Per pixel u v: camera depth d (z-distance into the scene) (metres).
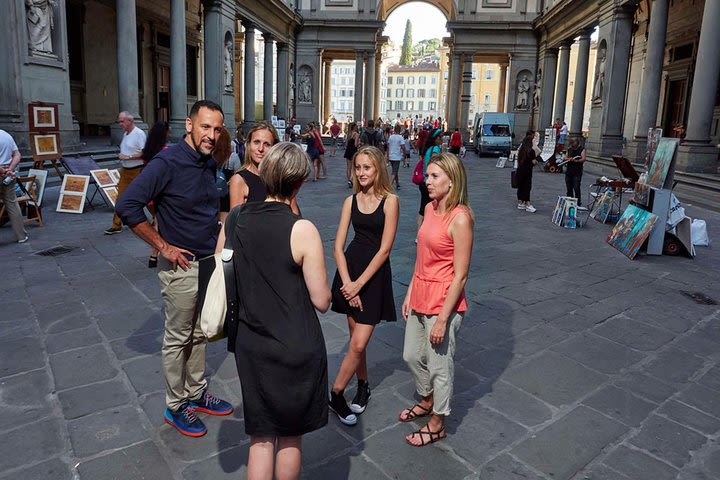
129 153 7.87
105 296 5.33
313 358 2.17
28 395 3.48
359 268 3.26
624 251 7.81
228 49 22.14
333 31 34.81
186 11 26.22
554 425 3.32
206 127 2.83
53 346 4.20
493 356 4.29
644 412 3.50
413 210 11.12
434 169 2.88
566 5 25.97
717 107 21.39
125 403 3.41
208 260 2.81
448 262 2.95
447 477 2.81
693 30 23.25
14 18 11.22
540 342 4.59
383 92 108.81
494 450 3.05
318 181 15.76
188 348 3.13
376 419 3.35
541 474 2.85
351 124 14.52
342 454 2.99
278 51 32.91
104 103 22.77
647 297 5.85
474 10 33.78
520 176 11.52
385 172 3.23
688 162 14.34
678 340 4.70
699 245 8.46
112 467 2.81
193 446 3.01
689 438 3.21
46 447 2.95
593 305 5.55
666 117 25.95
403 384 3.81
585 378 3.96
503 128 28.89
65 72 12.80
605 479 2.82
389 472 2.84
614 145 20.86
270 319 2.15
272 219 2.16
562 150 21.23
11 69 11.20
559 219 10.08
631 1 19.31
